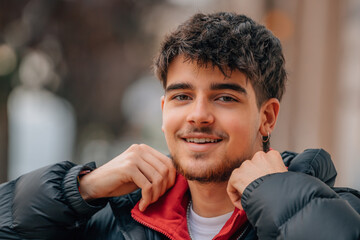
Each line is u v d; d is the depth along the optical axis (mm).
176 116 1300
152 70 1498
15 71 4969
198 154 1285
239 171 1245
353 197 1295
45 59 5559
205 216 1400
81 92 6215
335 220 1065
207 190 1362
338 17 3752
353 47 3812
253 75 1277
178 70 1290
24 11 5156
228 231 1281
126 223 1415
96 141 7043
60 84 5902
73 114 6520
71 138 6766
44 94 5676
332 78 3770
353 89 3832
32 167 6430
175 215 1385
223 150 1274
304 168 1354
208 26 1284
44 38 5430
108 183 1391
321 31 3756
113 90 6527
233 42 1259
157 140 8172
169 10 6469
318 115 3777
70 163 1498
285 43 3840
